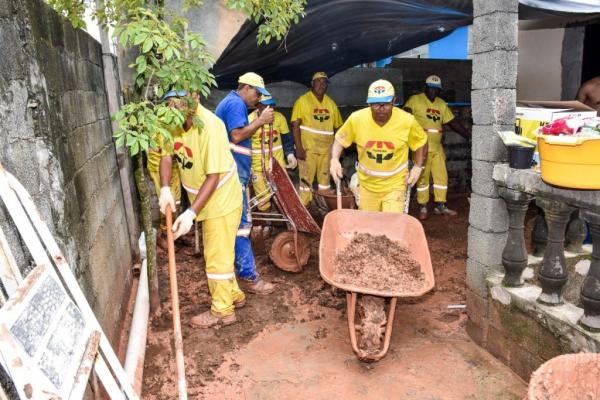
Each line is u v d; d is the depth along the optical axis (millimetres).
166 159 3586
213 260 3736
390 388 3061
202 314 3914
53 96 2375
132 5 3266
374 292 3039
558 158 2408
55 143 2297
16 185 1757
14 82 1953
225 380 3182
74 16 3508
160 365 3354
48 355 1487
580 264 3408
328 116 6812
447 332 3723
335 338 3689
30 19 2107
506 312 3162
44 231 1800
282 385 3119
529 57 8227
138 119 3049
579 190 2479
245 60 5969
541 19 6289
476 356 3383
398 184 4496
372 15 5305
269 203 5984
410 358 3379
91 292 2803
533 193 2797
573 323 2656
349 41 6316
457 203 7789
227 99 4449
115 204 4078
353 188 5109
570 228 3414
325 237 3639
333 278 3422
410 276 3443
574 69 7707
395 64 8211
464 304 4180
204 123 3398
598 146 2268
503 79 3049
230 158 3549
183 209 6402
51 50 2453
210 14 4082
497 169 3088
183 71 3053
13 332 1354
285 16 3812
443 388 3043
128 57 5527
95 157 3385
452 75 8445
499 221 3270
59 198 2273
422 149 4324
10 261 1673
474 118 3273
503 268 3361
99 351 1897
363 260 3684
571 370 2117
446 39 12078
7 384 1648
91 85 3561
